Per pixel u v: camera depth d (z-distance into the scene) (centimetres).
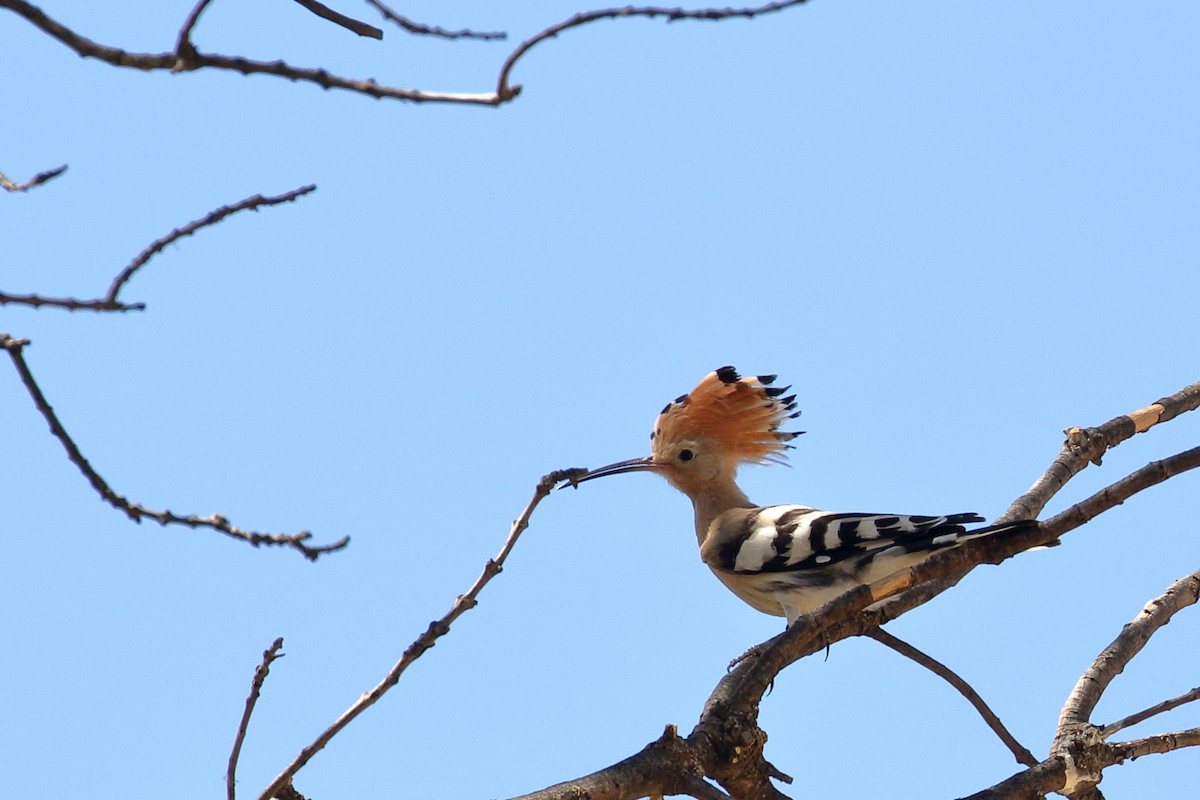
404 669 593
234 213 517
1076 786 862
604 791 708
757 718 848
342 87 443
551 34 445
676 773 734
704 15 466
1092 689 936
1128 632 990
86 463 484
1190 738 884
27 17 419
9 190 518
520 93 445
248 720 585
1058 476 1166
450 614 593
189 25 429
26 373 465
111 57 430
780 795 842
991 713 945
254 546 512
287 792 658
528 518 601
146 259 504
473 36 500
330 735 591
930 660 958
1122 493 916
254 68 441
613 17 452
